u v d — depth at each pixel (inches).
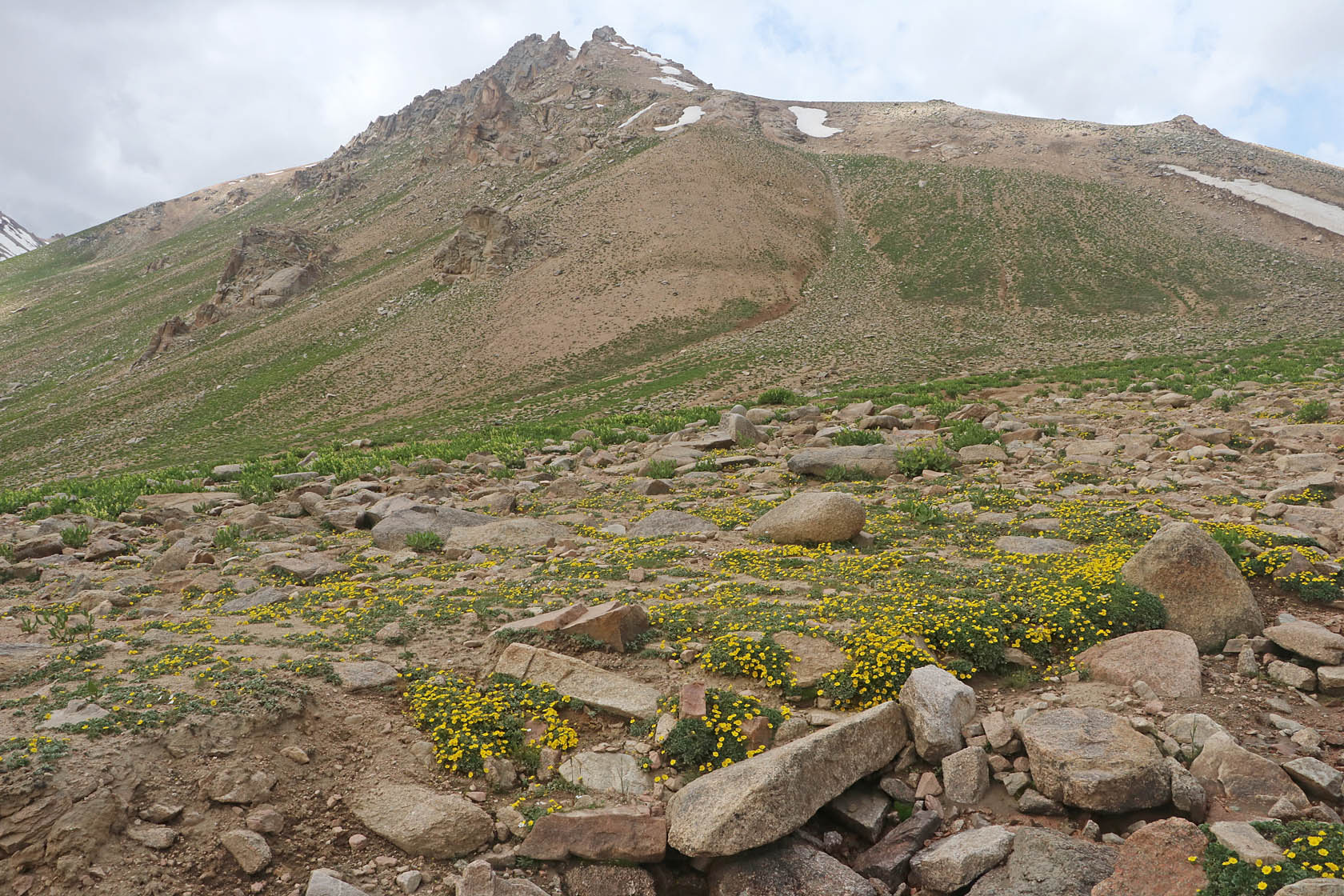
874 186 5078.7
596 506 657.0
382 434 2188.7
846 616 338.0
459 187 6663.4
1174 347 1978.3
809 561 435.5
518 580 437.1
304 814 235.5
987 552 432.8
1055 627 311.7
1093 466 636.7
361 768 255.1
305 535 596.1
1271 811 211.9
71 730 239.1
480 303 3725.4
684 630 340.8
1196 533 327.0
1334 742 240.8
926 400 1146.7
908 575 392.5
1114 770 224.5
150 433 2807.6
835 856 234.2
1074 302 3208.7
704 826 220.1
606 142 6235.2
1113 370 1382.9
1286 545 373.1
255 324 4485.7
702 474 753.6
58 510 756.0
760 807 220.1
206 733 246.5
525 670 306.7
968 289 3472.0
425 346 3373.5
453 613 372.5
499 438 1210.0
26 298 7219.5
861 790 251.8
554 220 4512.8
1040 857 207.0
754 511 580.7
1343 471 535.5
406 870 220.7
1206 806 222.7
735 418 915.4
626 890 218.7
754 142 5654.5
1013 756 253.3
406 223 6131.9
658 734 268.7
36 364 5123.0
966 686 271.3
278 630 358.0
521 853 228.2
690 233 4146.2
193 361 3878.0
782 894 212.1
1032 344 2472.9
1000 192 4677.7
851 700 279.3
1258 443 642.8
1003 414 941.8
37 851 202.5
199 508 714.8
